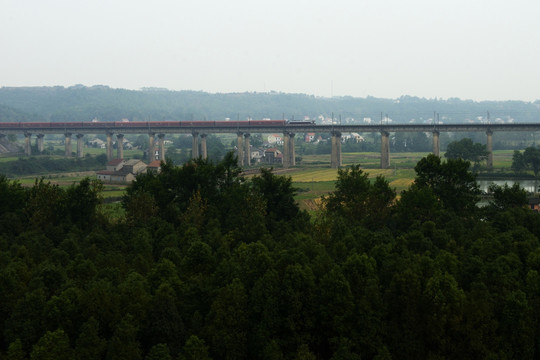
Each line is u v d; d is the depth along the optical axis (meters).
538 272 74.19
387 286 69.12
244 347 62.06
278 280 65.81
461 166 113.31
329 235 94.56
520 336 64.31
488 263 72.75
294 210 114.50
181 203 117.25
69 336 60.81
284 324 63.22
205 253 75.12
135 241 87.44
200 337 61.19
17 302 63.69
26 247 84.75
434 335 63.25
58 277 68.56
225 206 111.12
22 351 57.16
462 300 64.12
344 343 61.19
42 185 111.25
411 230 95.50
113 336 58.00
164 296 62.62
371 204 108.38
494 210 109.94
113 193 194.25
